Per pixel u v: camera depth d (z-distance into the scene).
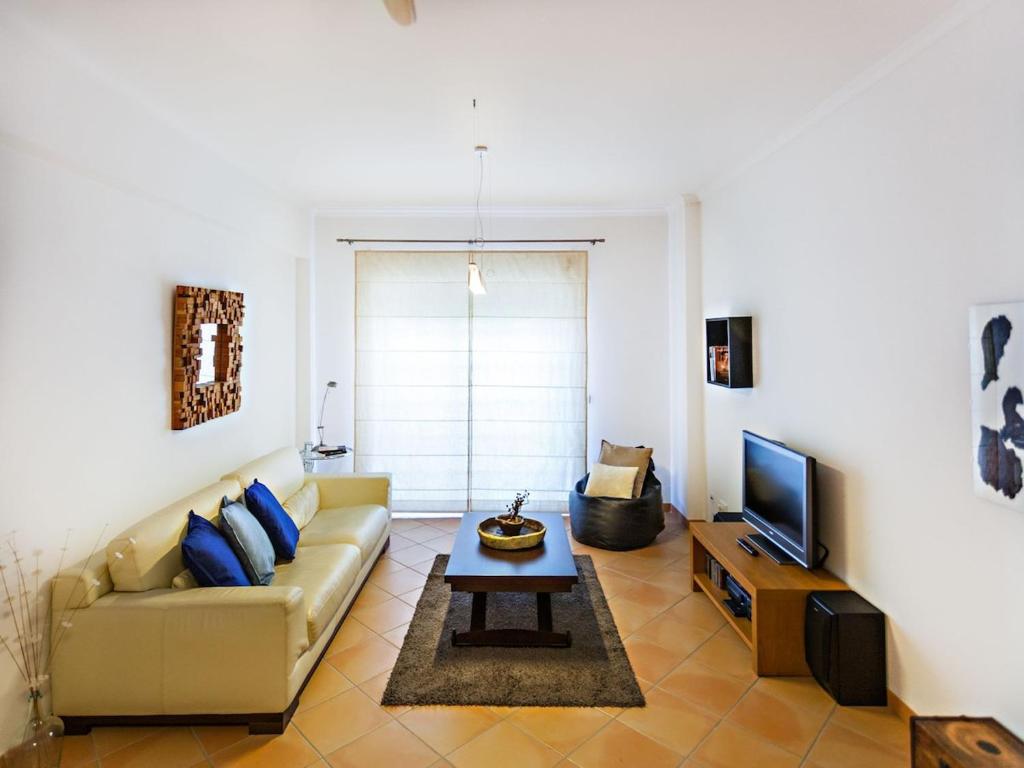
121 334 2.83
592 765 2.18
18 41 2.10
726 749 2.26
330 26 2.17
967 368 2.06
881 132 2.51
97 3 1.99
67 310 2.48
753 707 2.53
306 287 5.23
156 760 2.22
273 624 2.36
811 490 2.84
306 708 2.54
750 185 3.88
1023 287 1.83
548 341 5.39
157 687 2.36
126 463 2.86
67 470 2.48
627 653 2.98
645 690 2.66
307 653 2.63
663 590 3.76
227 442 3.91
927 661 2.28
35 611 2.30
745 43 2.31
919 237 2.29
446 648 3.03
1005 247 1.89
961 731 1.85
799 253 3.23
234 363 3.87
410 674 2.78
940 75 2.16
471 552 3.30
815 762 2.19
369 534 3.85
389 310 5.39
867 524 2.64
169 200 3.09
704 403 4.93
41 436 2.34
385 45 2.32
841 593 2.71
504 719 2.46
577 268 5.36
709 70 2.55
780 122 3.17
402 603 3.58
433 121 3.13
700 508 4.98
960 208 2.08
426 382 5.41
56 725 2.13
